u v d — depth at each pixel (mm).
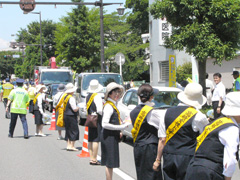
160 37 29609
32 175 10156
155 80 36250
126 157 12328
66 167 11055
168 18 20312
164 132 6207
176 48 19797
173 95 13547
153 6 20656
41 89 17125
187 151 5930
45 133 18516
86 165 11297
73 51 44562
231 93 5250
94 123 10945
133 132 7008
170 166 6059
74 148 13680
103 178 9734
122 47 49906
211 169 5156
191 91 6074
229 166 5008
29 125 21828
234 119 5234
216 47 18703
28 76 80125
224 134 5090
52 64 37719
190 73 32219
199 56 18812
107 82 22359
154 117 6832
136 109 7000
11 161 11969
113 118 8367
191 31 18844
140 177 6883
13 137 17047
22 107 16734
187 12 19359
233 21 18906
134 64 47438
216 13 18641
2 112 31766
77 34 44094
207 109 18828
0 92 46375
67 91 13312
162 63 35312
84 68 45438
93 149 11258
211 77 29219
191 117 5941
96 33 45156
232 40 19828
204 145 5281
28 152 13438
